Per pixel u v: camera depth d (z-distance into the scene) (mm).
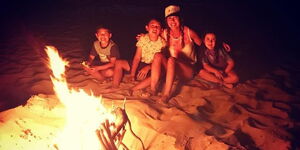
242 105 5188
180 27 5781
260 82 6000
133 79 6004
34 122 4586
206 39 5789
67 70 6699
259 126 4598
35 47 8188
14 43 8500
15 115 4699
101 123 3645
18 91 5918
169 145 4195
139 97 5430
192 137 4305
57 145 3936
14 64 7133
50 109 4887
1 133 4301
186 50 5895
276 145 4211
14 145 4117
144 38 5914
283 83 6008
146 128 4453
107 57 6172
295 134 4438
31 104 4980
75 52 7773
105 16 10805
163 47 5895
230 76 5770
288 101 5359
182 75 5820
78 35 9039
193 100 5309
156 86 5617
